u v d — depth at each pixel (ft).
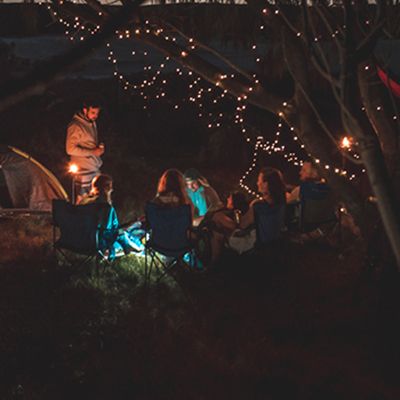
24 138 50.52
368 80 18.29
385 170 7.47
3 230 30.37
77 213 23.53
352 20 8.35
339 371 16.96
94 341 18.33
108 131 53.78
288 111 18.35
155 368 16.80
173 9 17.01
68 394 15.60
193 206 27.61
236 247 24.93
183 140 55.98
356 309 20.90
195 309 20.99
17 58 60.85
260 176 25.91
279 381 16.35
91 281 23.40
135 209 34.42
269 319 20.34
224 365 17.08
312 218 26.76
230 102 61.52
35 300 21.21
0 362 16.87
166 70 68.69
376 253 21.18
